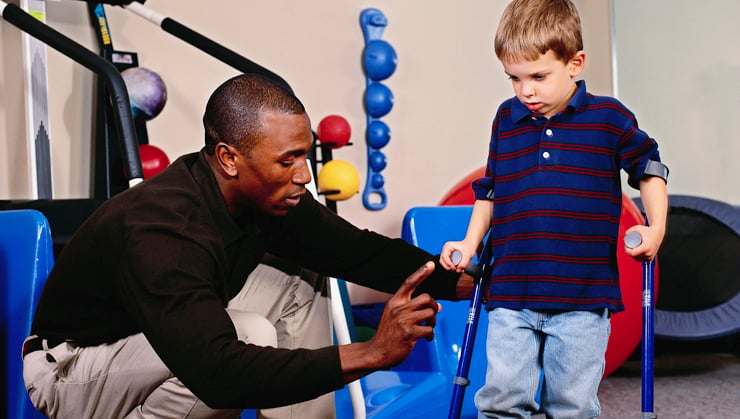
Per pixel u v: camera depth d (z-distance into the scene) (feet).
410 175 13.05
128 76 9.61
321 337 6.03
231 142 4.60
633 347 9.32
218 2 11.20
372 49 12.06
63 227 7.55
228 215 4.74
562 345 5.39
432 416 7.36
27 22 7.38
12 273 5.71
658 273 10.93
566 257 5.42
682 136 13.50
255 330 5.12
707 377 10.29
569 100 5.54
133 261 4.31
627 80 14.10
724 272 11.10
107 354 4.93
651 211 5.28
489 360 5.59
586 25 14.56
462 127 13.58
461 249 5.55
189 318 4.16
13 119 9.80
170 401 4.88
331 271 5.73
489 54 13.85
